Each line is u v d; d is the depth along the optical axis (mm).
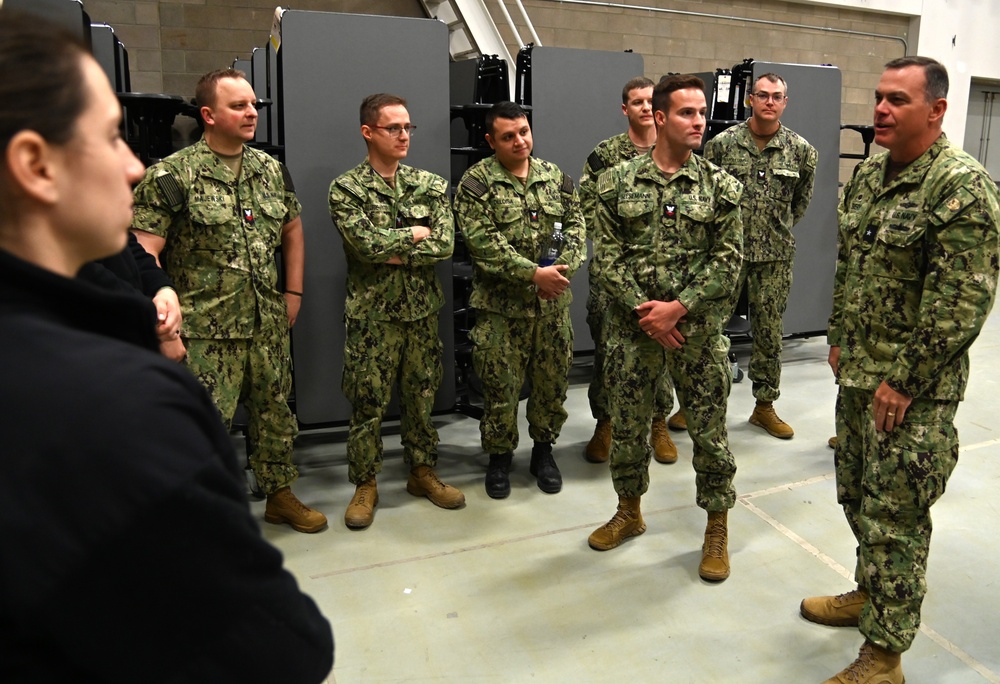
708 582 2406
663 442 3398
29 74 557
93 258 639
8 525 516
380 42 3232
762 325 3719
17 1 2559
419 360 2926
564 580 2422
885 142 1760
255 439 2727
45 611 522
